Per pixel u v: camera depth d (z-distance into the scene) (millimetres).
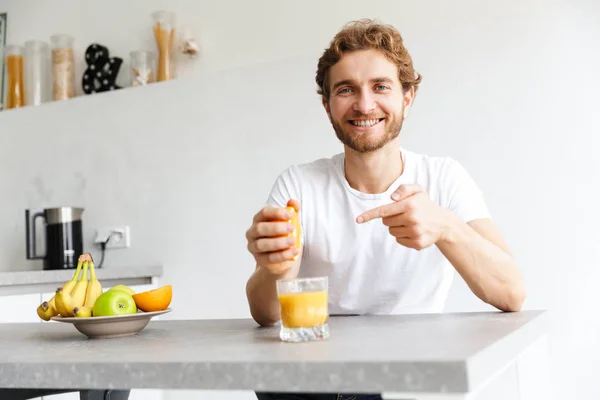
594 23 2172
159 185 2852
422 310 1657
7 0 3350
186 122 2807
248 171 2680
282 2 2719
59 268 2742
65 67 3096
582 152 2172
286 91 2623
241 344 985
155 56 2973
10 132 3184
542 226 2215
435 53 2373
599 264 2139
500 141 2275
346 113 1562
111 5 3105
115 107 2953
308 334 990
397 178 1650
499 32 2289
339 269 1658
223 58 2830
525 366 1424
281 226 1136
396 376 717
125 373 848
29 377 911
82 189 3008
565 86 2199
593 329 2141
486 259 1302
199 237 2764
